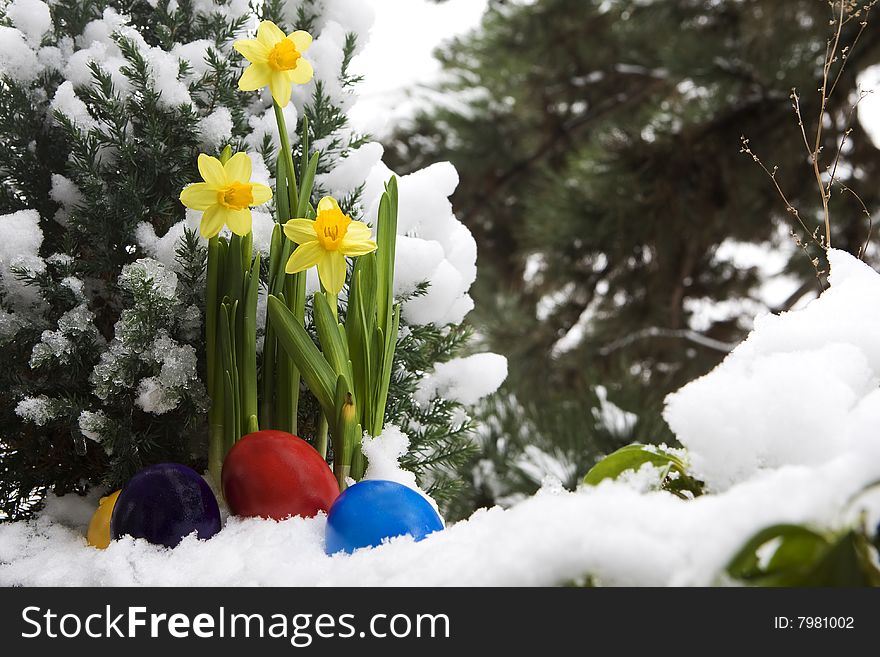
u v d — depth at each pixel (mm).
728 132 3232
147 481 644
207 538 640
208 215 700
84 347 751
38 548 697
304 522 652
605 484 478
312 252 699
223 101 839
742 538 384
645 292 3623
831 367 543
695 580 385
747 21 3500
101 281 812
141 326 724
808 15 3279
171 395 731
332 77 926
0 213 801
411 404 911
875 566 391
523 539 432
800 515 389
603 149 3559
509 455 1898
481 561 456
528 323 3863
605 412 2002
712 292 3828
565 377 3645
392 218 789
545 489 590
